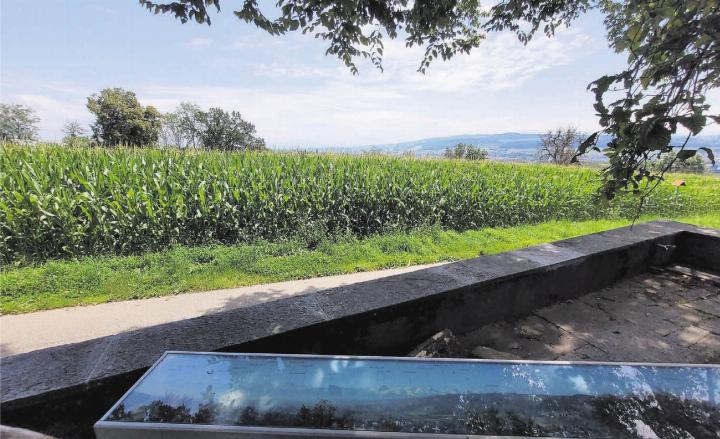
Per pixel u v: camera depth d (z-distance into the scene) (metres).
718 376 1.22
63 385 1.34
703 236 3.87
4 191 5.54
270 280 5.03
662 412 1.07
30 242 5.44
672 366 1.27
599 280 3.39
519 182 10.55
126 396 1.10
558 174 12.95
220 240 6.73
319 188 7.53
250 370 1.23
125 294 4.37
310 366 1.25
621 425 1.02
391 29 3.49
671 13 1.83
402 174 9.16
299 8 3.15
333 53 4.17
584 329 2.74
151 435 0.98
